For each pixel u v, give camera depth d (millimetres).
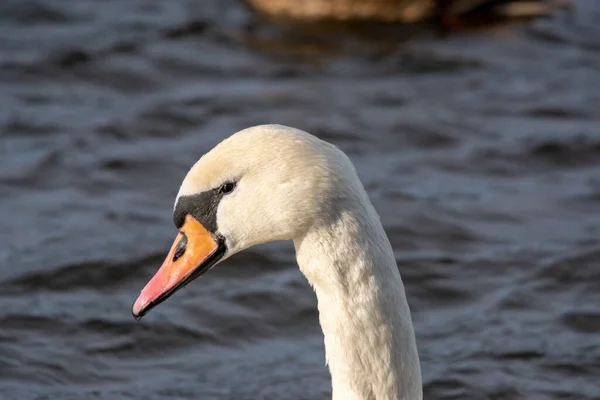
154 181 15086
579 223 14117
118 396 10789
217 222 7762
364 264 7453
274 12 21172
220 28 20438
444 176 15344
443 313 12328
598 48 19781
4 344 11516
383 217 14109
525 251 13422
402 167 15531
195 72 18688
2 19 20469
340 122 16766
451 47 19828
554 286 12742
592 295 12562
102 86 18125
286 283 12711
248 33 20328
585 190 14961
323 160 7469
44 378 11031
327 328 7633
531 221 14172
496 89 18125
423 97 17781
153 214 14219
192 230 7844
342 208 7434
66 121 16828
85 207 14398
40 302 12336
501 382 10992
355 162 15641
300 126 16578
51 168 15359
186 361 11461
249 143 7602
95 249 13320
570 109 17344
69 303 12352
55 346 11562
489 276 12953
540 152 15969
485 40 20141
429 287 12742
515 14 21062
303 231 7504
